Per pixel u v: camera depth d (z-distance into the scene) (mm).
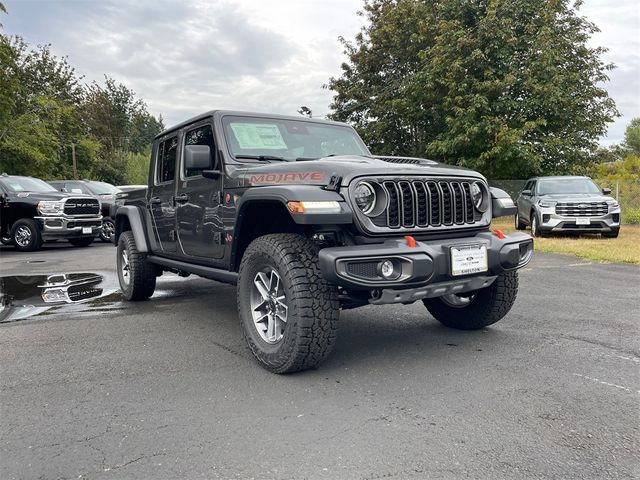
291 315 3312
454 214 3725
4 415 2834
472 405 2908
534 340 4211
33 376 3461
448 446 2432
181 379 3387
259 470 2236
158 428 2656
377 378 3365
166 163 5453
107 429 2650
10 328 4797
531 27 18516
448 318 4637
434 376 3391
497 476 2168
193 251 4812
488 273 3734
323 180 3414
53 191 13922
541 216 12586
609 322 4797
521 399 2988
